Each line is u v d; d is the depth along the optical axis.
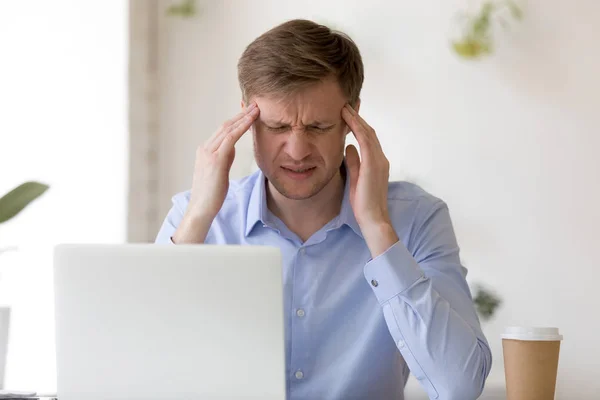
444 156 3.25
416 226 1.88
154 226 3.47
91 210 3.08
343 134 1.78
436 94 3.26
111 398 1.33
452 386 1.64
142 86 3.36
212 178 1.80
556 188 3.17
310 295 1.83
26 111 2.88
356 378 1.79
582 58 3.17
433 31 3.27
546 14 3.19
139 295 1.33
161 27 3.51
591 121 3.16
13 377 2.78
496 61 3.22
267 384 1.32
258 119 1.74
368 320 1.82
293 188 1.74
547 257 3.17
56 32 2.99
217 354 1.33
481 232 3.21
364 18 3.32
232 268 1.33
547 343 1.50
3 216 1.81
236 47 3.45
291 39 1.69
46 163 2.93
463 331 1.67
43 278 2.89
